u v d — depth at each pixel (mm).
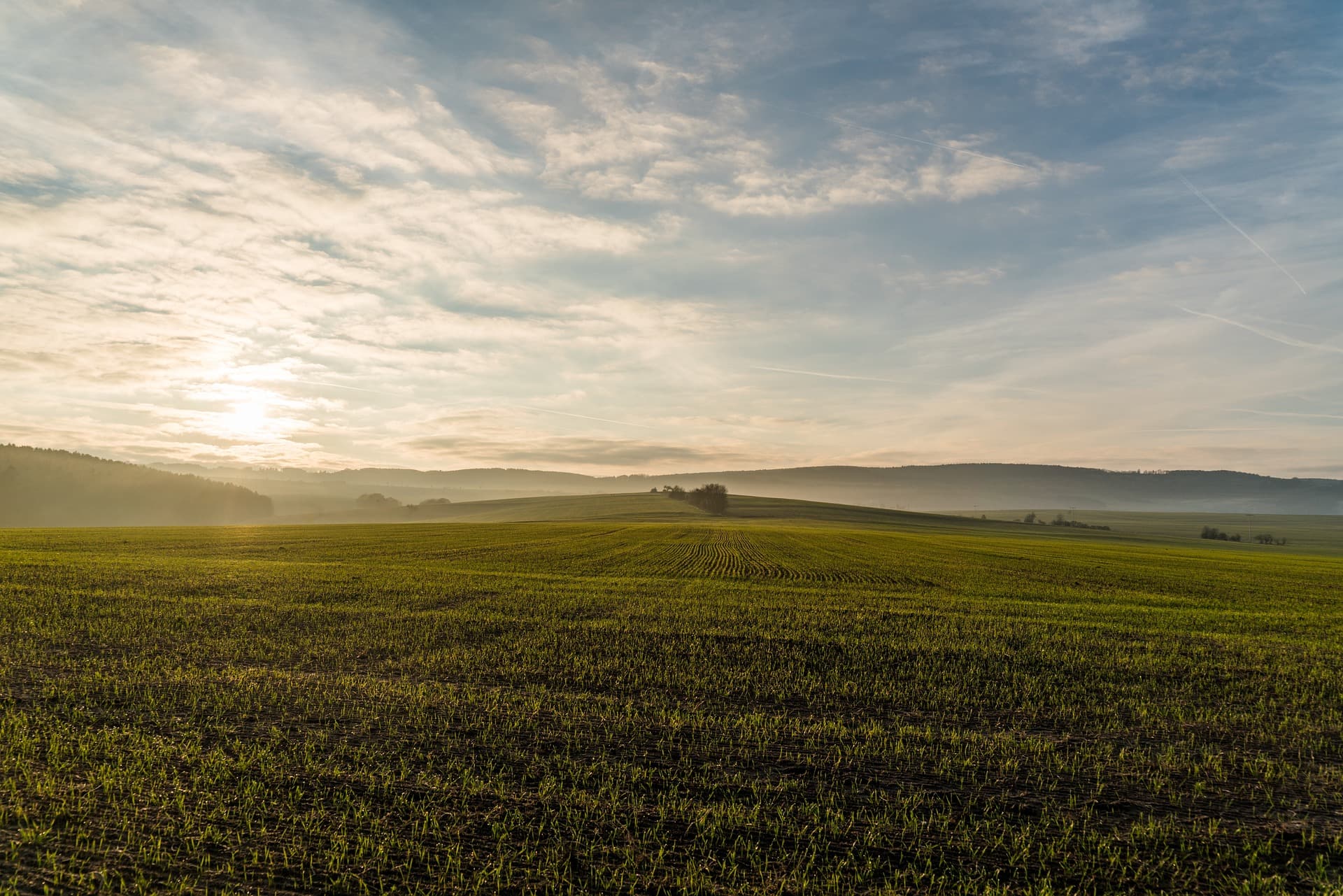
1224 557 74500
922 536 91750
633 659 18016
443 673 16234
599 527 92688
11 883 7082
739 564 48156
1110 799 10273
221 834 8188
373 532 74938
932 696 15453
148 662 16016
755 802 9688
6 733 11094
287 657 17266
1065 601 32938
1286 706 15703
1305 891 7965
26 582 28406
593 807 9234
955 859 8375
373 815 8836
